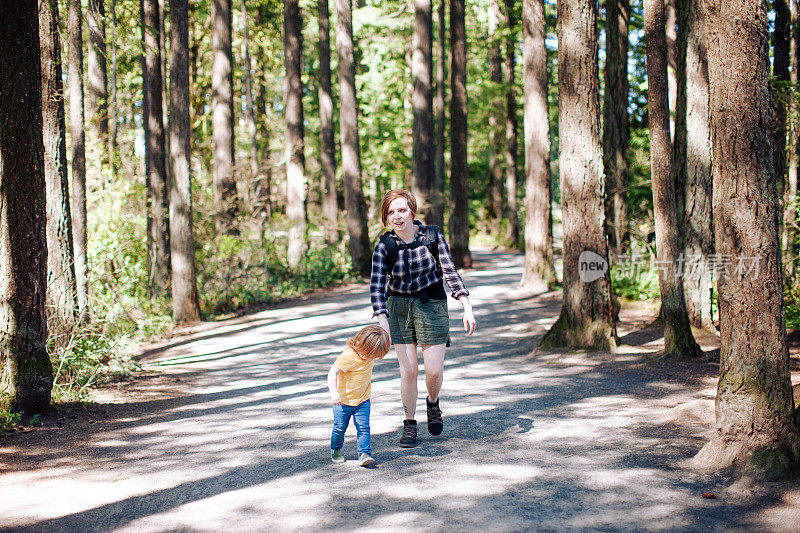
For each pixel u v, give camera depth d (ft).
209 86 77.66
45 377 19.54
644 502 11.43
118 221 37.78
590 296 28.66
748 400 12.55
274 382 25.75
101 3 37.93
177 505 12.12
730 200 12.55
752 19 12.19
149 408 21.44
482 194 131.85
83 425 18.92
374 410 19.57
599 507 11.25
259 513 11.48
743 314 12.58
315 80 106.83
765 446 12.41
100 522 11.46
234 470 14.12
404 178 109.29
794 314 31.09
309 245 68.18
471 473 13.17
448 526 10.59
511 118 103.04
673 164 31.55
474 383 23.65
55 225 23.85
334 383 13.75
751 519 10.62
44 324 19.86
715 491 11.85
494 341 33.76
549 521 10.70
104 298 33.78
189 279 45.39
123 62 65.46
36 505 12.40
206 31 75.46
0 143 18.78
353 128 67.77
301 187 65.87
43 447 16.57
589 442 15.25
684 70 30.71
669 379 22.27
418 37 68.95
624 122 47.88
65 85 44.27
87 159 38.81
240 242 56.13
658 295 42.60
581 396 20.61
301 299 57.16
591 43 28.22
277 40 90.99
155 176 50.57
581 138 28.43
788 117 43.04
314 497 12.12
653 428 16.30
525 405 19.61
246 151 80.43
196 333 41.27
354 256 68.33
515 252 101.96
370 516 11.10
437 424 15.96
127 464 14.98
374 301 14.92
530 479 12.74
